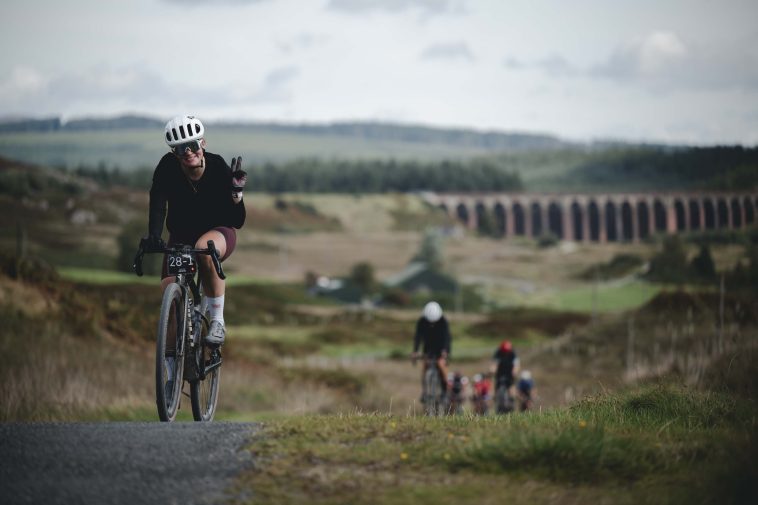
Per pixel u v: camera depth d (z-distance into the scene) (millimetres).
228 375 96562
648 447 18875
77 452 18172
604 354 132500
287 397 92562
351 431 20250
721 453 18391
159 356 23766
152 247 24797
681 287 149375
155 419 62625
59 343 77438
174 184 25188
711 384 40125
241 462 17703
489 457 17812
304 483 16453
